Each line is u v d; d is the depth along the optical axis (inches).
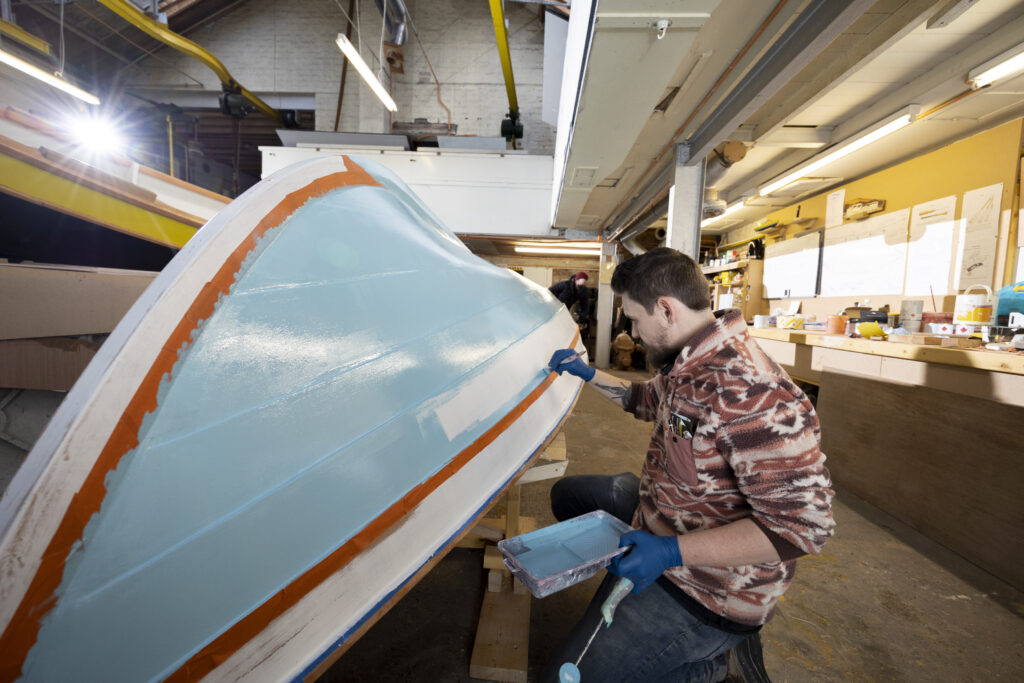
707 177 139.9
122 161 112.2
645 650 34.5
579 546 34.5
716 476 32.4
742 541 28.7
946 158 130.9
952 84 100.6
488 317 42.4
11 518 16.2
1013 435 65.6
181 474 20.4
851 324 117.3
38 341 51.0
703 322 34.6
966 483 72.7
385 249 34.3
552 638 53.5
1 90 214.7
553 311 61.7
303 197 30.1
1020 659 52.1
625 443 133.0
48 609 16.7
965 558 72.3
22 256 113.4
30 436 52.3
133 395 19.3
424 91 336.2
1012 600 62.2
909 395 84.7
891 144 134.5
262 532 22.3
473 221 242.7
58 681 16.8
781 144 139.8
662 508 35.9
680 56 58.4
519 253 356.5
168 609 19.3
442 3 331.9
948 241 130.1
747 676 36.5
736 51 67.6
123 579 18.5
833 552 74.1
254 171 506.9
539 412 45.2
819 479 28.6
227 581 21.0
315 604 23.5
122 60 325.7
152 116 332.8
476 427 35.6
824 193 182.2
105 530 18.2
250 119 380.8
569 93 82.6
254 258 25.3
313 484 24.4
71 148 98.9
